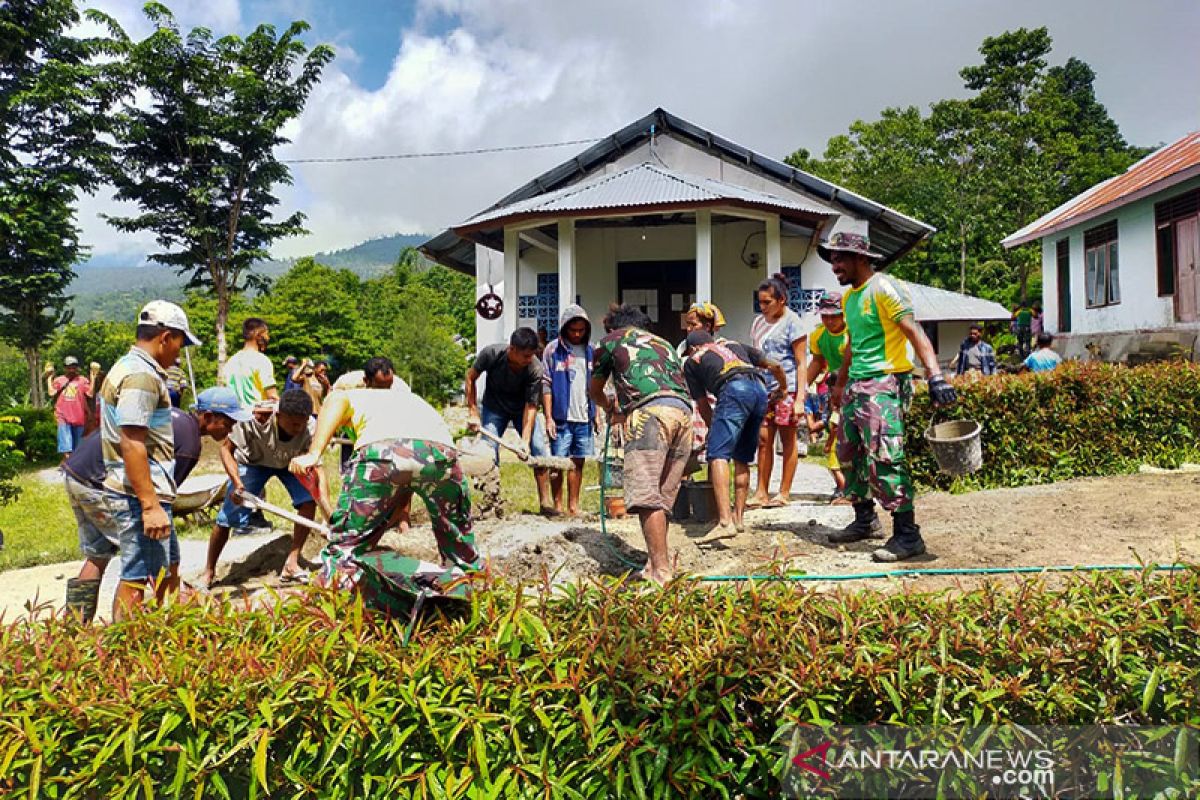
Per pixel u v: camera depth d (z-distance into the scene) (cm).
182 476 520
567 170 1781
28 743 230
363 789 232
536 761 231
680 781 221
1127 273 1827
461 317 6084
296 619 277
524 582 294
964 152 4156
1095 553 464
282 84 3231
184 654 249
